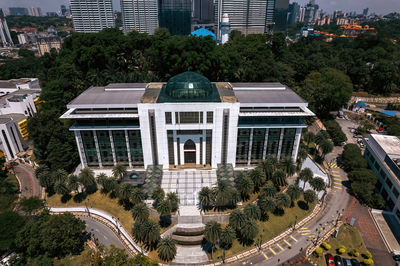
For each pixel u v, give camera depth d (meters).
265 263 76.94
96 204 97.94
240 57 161.12
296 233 86.69
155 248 81.12
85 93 109.19
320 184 95.44
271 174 99.50
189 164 107.62
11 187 107.06
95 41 147.75
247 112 97.94
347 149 119.12
